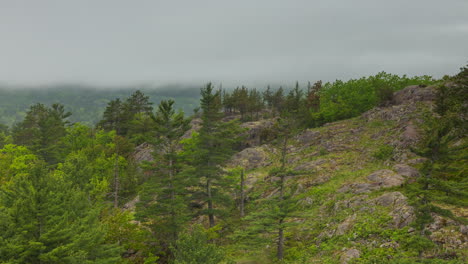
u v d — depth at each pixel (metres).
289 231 24.50
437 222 16.73
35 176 18.50
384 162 30.39
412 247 15.27
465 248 14.32
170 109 31.50
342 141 40.75
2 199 18.92
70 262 16.44
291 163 40.34
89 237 18.66
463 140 23.83
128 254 29.09
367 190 24.62
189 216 30.00
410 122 35.66
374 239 18.11
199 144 34.34
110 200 42.19
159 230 27.88
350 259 17.25
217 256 16.11
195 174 32.41
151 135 32.28
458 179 21.06
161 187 30.42
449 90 22.69
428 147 14.54
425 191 14.09
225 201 32.66
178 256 16.41
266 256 22.23
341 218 22.28
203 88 34.34
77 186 28.48
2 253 15.31
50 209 17.61
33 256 16.70
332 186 28.44
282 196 22.09
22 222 16.80
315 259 19.09
